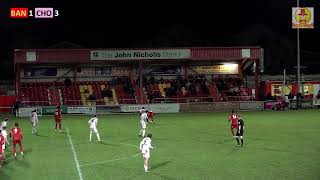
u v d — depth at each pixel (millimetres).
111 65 69500
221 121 48375
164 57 64750
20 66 67188
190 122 47625
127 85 67875
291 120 48156
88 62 67125
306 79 74500
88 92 66688
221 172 21891
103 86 68125
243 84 70812
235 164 23922
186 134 37219
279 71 88812
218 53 66250
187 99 66562
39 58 62969
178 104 62844
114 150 29172
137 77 70125
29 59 62688
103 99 65750
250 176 20891
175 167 23234
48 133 39188
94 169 22906
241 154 27109
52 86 67125
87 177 21031
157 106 62344
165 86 68938
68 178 20891
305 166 23172
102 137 36062
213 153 27594
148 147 22094
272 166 23250
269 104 64312
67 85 67375
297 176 20797
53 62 63438
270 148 29328
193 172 21953
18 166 24156
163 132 38812
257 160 25016
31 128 43594
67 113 60688
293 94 67625
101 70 69500
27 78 67625
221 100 67375
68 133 39094
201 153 27641
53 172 22328
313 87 71125
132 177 20938
